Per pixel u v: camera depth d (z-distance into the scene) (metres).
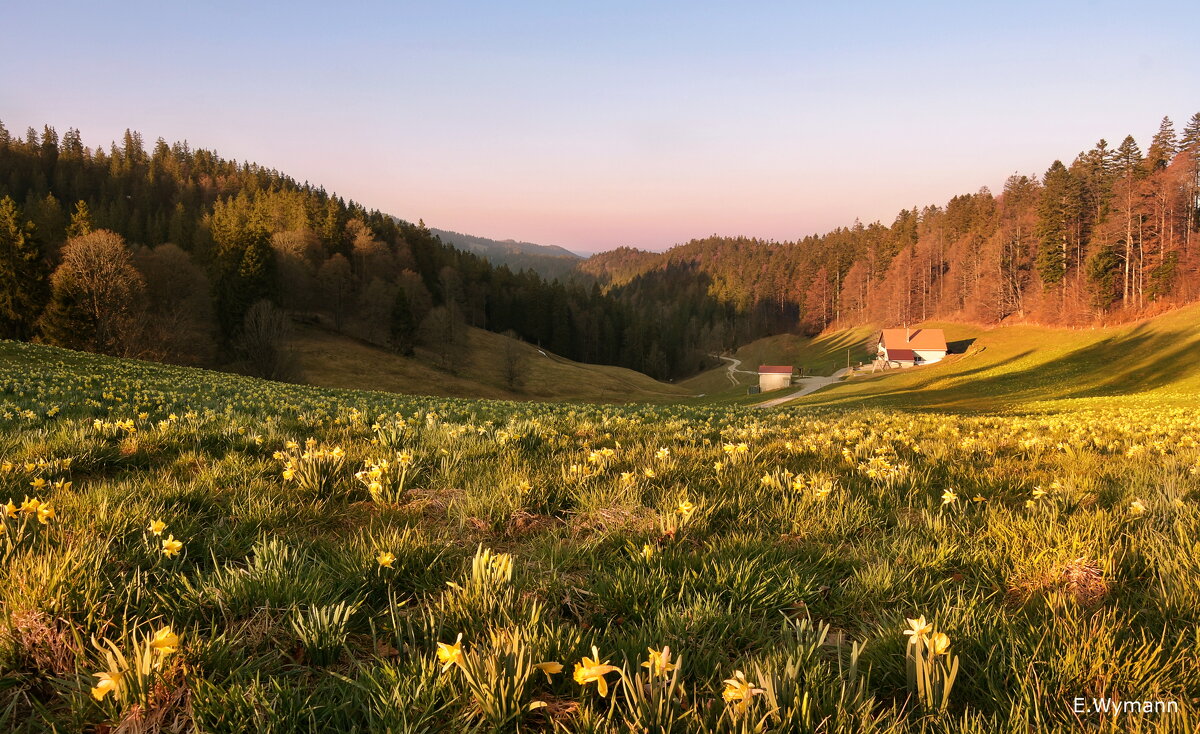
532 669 2.25
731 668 2.46
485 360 107.12
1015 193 141.38
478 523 4.36
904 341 109.88
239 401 15.00
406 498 5.02
